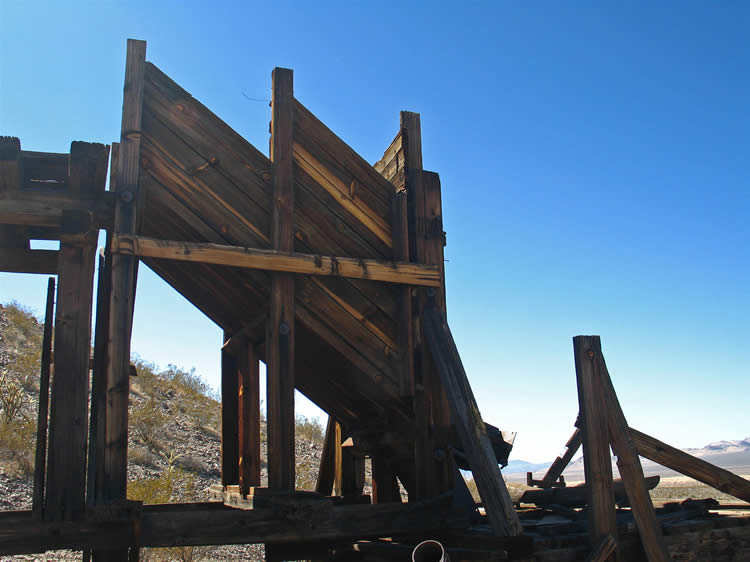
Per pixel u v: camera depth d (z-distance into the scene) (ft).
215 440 52.03
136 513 16.51
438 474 21.74
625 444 18.74
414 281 22.53
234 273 21.38
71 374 17.37
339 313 21.57
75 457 16.98
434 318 22.48
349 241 22.34
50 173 18.92
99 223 19.08
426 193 23.85
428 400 22.12
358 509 19.36
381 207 23.20
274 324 20.10
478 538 18.62
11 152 17.58
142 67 19.83
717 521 20.80
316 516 17.90
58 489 16.69
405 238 22.86
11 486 34.04
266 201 21.06
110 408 17.21
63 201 18.54
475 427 20.02
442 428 22.09
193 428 53.11
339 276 21.45
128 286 18.10
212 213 20.25
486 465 19.07
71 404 17.21
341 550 20.97
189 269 22.66
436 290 23.07
